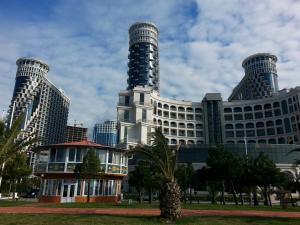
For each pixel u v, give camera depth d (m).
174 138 150.62
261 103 155.75
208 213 25.88
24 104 176.25
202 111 161.12
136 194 71.00
